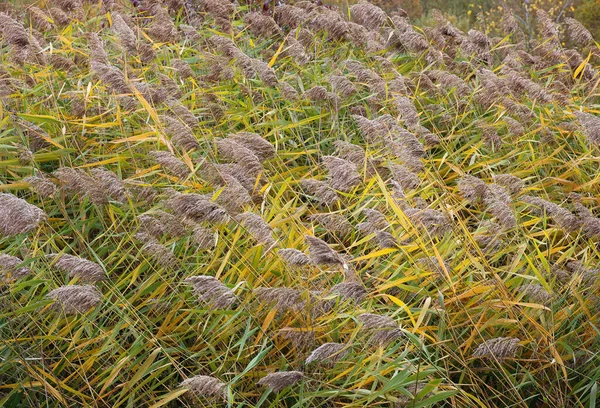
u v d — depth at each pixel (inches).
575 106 262.7
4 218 149.3
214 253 186.5
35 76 229.8
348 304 176.4
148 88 214.5
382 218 179.0
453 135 256.1
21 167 198.5
